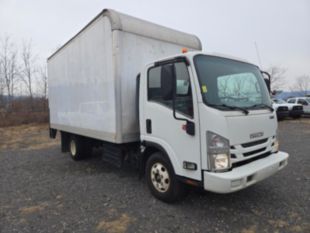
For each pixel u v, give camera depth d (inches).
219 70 119.6
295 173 183.6
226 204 133.3
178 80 117.9
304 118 647.1
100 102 166.2
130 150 163.6
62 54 234.4
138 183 172.4
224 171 104.0
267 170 114.1
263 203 133.6
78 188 165.6
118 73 143.5
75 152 246.1
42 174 203.5
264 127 123.3
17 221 120.9
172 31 174.9
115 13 147.0
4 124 631.8
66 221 119.4
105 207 133.8
